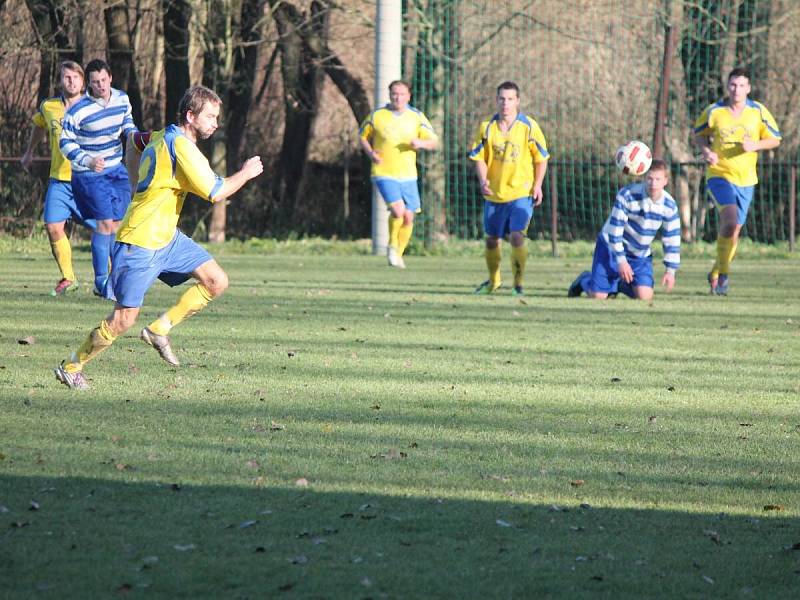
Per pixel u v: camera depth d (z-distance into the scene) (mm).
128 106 38281
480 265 64875
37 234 78812
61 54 90812
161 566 12641
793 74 91500
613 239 44000
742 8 91875
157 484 15930
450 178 87000
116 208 38656
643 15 89938
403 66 86312
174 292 44719
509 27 88500
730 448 19547
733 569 13188
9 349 28062
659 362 29328
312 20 92125
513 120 45219
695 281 56094
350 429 20125
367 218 101312
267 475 16656
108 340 22531
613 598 12156
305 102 97812
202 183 21516
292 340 31500
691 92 92125
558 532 14383
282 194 100438
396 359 28562
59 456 17328
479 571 12797
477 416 21688
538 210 89875
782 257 74750
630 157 42844
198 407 21641
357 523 14438
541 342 32438
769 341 33812
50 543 13281
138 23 93125
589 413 22344
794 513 15680
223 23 86062
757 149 46875
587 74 91938
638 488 16734
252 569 12625
